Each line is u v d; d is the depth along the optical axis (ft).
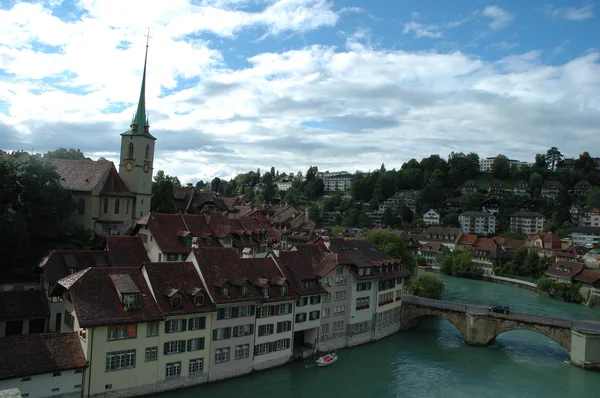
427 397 192.65
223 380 191.11
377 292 266.57
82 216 294.05
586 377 222.28
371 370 219.61
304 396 185.16
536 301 395.34
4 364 141.79
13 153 333.62
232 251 212.64
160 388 172.24
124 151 329.52
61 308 198.39
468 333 269.85
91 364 154.71
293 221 476.13
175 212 391.24
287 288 215.10
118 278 172.76
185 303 180.14
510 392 201.36
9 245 229.66
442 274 553.23
